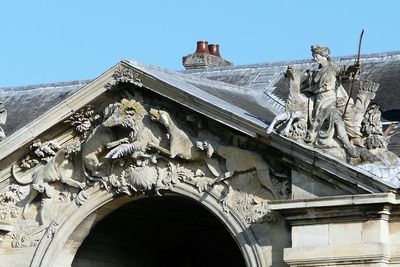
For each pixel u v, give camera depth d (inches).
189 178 1828.2
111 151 1857.8
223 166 1813.5
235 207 1796.3
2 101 2282.2
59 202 1911.9
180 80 1881.2
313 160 1727.4
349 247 1704.0
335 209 1712.6
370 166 1707.7
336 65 1775.3
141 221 2057.1
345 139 1731.1
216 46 2332.7
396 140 1841.8
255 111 1900.8
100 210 1894.7
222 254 2155.5
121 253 2036.2
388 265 1700.3
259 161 1784.0
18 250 1923.0
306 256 1721.2
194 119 1819.6
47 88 2278.5
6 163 1935.3
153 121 1849.2
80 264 1975.9
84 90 1872.5
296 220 1736.0
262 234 1774.1
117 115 1859.0
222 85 1978.3
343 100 1759.4
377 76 2041.1
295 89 1765.5
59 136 1910.7
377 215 1696.6
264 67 2158.0
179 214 2074.3
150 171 1849.2
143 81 1839.3
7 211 1936.5
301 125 1753.2
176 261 2118.6
